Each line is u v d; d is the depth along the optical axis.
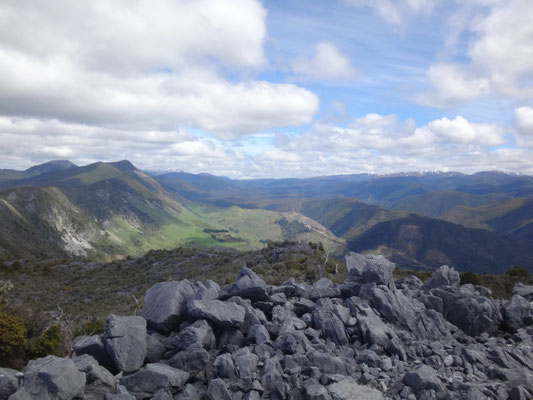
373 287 14.02
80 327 24.25
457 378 9.14
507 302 15.62
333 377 8.55
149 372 8.37
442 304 14.31
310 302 14.13
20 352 14.86
